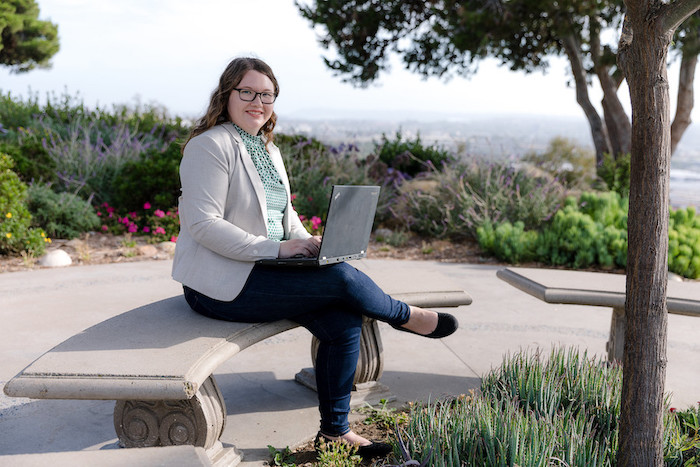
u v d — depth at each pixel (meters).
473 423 2.34
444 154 12.06
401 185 10.25
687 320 5.18
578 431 2.43
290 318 2.63
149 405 2.34
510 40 13.73
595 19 12.73
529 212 8.61
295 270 2.53
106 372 1.99
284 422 3.00
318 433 2.70
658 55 1.85
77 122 10.91
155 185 8.54
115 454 1.56
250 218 2.63
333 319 2.59
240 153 2.61
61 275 6.15
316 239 2.57
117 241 7.94
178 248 2.63
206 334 2.38
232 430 2.90
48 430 2.87
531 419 2.34
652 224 1.92
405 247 8.45
